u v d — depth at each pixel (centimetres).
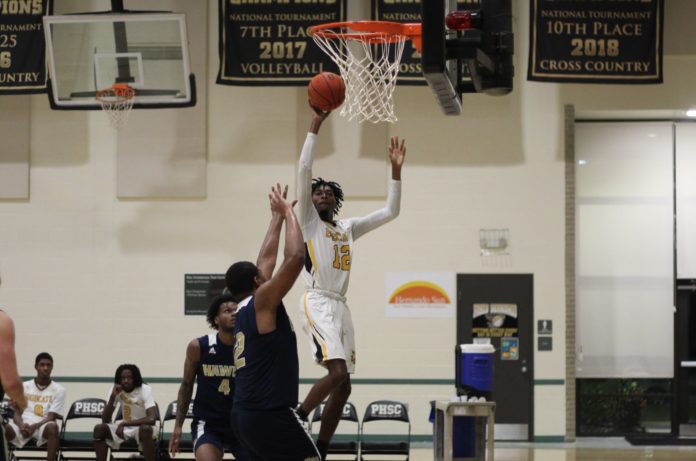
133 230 1353
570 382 1323
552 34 1273
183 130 1355
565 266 1334
